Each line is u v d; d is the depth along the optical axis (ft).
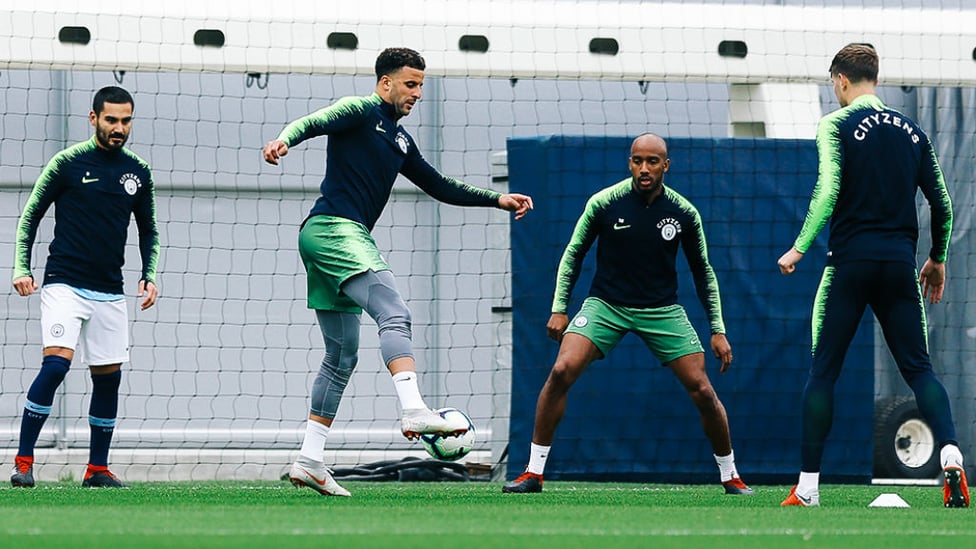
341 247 71.82
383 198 74.64
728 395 114.21
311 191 138.51
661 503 76.33
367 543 46.78
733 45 119.03
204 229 136.77
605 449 113.19
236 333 136.87
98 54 112.88
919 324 71.26
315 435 76.95
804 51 119.44
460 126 137.80
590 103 138.62
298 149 138.10
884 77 119.03
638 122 139.03
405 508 65.98
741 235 114.62
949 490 70.69
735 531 53.78
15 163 134.00
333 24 115.55
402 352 69.77
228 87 137.08
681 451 113.91
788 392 114.62
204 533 49.42
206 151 136.87
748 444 114.21
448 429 68.90
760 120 122.93
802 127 122.52
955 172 123.75
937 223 74.02
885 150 70.74
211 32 114.42
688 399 114.21
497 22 116.98
